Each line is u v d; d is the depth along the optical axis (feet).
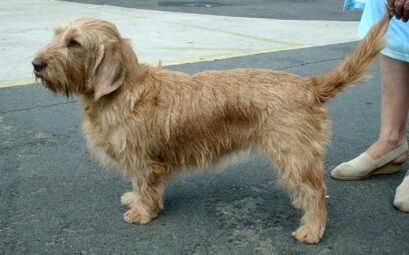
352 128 6.49
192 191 4.86
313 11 18.15
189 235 4.16
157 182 4.31
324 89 4.01
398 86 4.91
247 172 5.23
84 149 5.67
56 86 4.10
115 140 4.09
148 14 15.87
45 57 3.99
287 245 4.06
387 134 5.05
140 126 4.05
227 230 4.24
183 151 4.21
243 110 4.05
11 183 4.89
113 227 4.25
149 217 4.34
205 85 4.14
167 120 4.07
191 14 16.16
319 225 4.12
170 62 9.29
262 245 4.05
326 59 10.00
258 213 4.50
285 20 15.61
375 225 4.33
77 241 4.05
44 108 6.90
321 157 4.09
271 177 5.14
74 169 5.21
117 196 4.73
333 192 4.87
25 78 8.23
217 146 4.18
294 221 4.38
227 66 9.12
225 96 4.07
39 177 5.02
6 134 6.02
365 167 5.06
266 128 4.01
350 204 4.66
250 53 10.36
